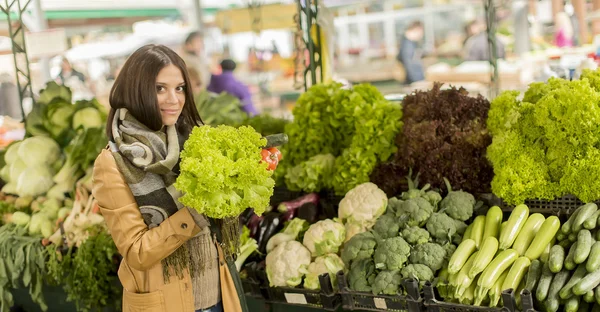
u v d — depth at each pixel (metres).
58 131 4.72
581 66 3.59
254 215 3.62
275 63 8.65
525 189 2.99
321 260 3.06
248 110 7.14
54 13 8.91
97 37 9.70
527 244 2.75
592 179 2.80
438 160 3.26
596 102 2.77
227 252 2.43
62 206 4.45
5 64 8.06
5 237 4.22
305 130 3.87
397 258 2.80
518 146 3.03
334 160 3.79
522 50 6.55
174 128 2.31
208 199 2.09
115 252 3.66
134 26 9.18
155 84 2.20
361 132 3.57
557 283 2.44
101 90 9.06
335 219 3.36
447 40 8.59
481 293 2.56
